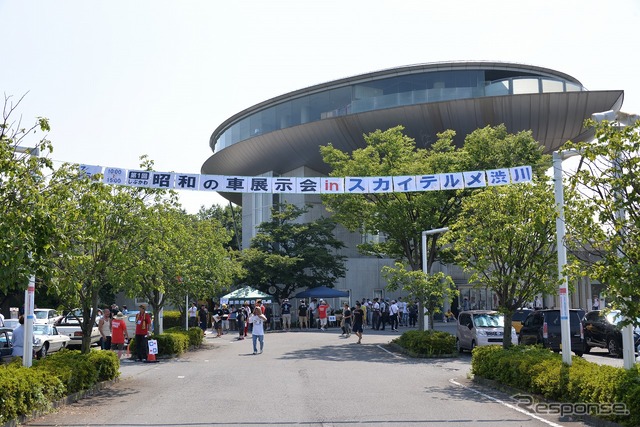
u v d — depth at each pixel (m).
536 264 15.41
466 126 44.88
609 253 9.22
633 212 9.06
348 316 34.59
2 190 9.61
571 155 13.16
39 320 28.38
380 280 53.88
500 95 43.69
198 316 39.97
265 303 43.62
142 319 22.05
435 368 19.30
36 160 10.29
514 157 29.73
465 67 46.75
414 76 47.72
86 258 11.84
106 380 15.25
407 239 29.19
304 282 45.69
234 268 31.89
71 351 14.91
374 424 10.16
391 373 17.88
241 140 55.47
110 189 15.36
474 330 24.56
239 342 32.00
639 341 21.00
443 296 25.03
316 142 49.59
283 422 10.36
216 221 30.33
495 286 16.23
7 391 9.73
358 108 49.03
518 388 13.44
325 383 15.59
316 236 47.22
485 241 15.66
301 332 39.69
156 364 20.81
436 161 28.12
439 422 10.30
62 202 10.91
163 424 10.23
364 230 30.95
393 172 27.73
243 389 14.52
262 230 48.75
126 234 15.37
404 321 47.09
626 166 9.14
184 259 24.80
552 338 23.73
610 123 9.57
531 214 14.27
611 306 8.88
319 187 17.23
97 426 10.05
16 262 8.93
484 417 10.75
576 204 9.78
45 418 10.79
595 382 10.00
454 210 28.52
